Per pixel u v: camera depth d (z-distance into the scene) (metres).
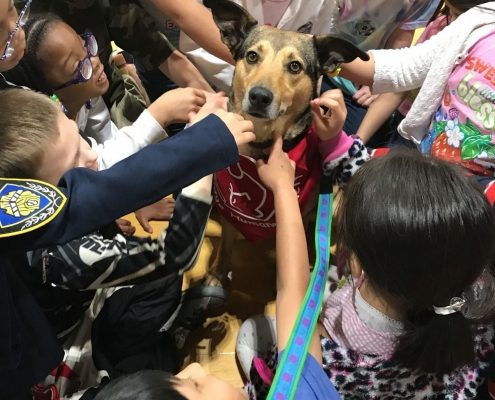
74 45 1.34
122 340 1.38
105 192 0.81
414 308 0.86
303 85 1.24
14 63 1.09
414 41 2.35
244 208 1.39
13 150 0.87
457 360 0.87
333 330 1.00
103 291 1.47
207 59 1.80
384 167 0.85
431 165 0.84
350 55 1.21
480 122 1.34
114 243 1.11
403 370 0.94
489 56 1.31
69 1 1.61
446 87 1.42
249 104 1.21
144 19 1.72
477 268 0.83
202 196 1.15
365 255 0.84
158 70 2.04
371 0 1.83
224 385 0.77
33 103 0.93
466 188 0.82
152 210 1.51
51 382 1.26
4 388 0.97
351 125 1.97
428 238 0.78
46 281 1.10
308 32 1.76
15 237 0.73
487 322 0.91
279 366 0.85
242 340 1.45
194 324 1.55
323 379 0.88
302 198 1.33
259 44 1.22
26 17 1.16
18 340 0.95
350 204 0.87
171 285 1.40
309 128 1.31
